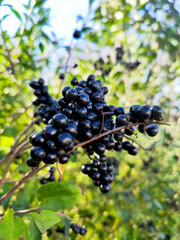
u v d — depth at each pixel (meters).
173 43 0.61
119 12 0.57
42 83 0.31
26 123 0.49
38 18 0.44
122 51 0.57
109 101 0.51
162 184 0.67
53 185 0.21
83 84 0.24
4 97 0.45
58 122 0.21
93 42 0.57
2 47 0.44
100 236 0.47
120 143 0.26
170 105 0.67
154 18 0.59
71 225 0.38
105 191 0.25
